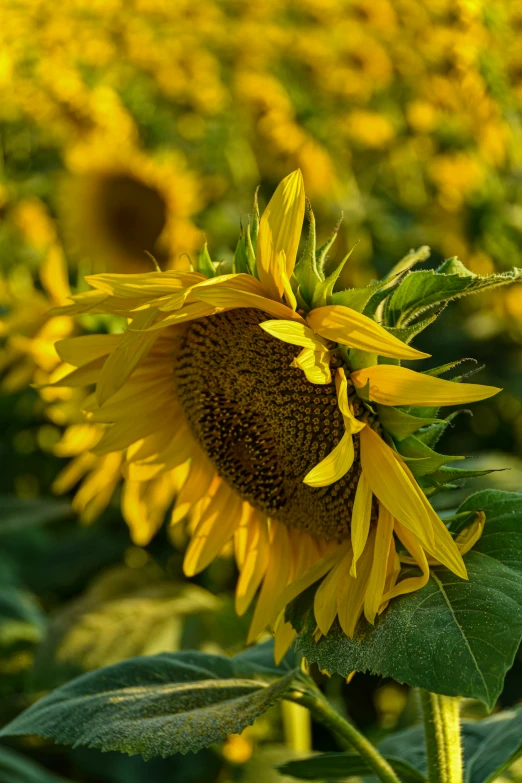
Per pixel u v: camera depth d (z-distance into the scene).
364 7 5.77
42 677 3.32
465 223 4.61
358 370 1.66
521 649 3.83
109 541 4.58
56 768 3.93
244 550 2.16
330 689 3.97
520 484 3.01
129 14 6.59
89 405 2.14
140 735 1.67
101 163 5.07
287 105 5.39
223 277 1.69
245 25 6.37
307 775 2.29
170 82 6.16
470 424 4.68
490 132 4.66
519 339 4.68
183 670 2.00
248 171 5.54
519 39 4.65
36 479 4.93
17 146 6.11
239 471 1.99
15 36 6.32
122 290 1.79
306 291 1.70
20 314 3.41
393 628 1.45
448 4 4.85
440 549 1.53
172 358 2.09
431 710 1.84
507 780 2.79
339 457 1.58
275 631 1.87
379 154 5.25
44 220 5.12
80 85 6.00
